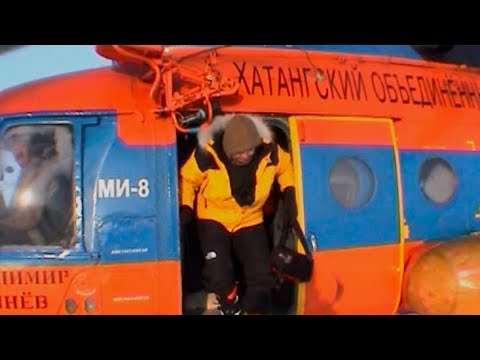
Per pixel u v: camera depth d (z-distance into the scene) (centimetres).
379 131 589
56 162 492
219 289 506
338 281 556
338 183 560
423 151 611
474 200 635
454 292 555
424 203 604
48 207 486
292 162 546
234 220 516
